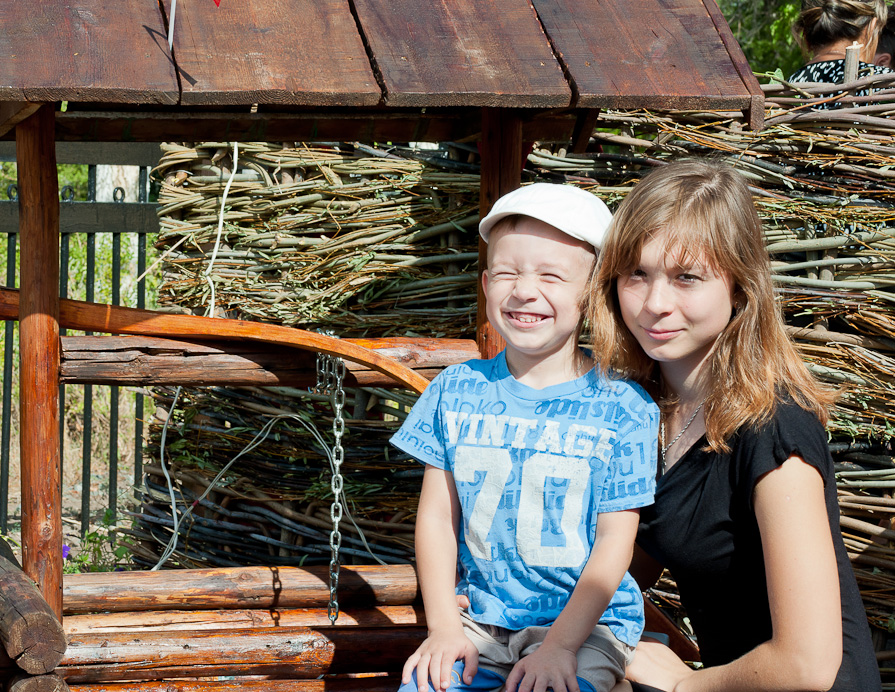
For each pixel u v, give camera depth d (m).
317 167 3.31
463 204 3.26
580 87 1.88
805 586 1.51
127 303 6.92
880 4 3.49
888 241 2.95
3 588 1.95
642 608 1.83
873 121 2.91
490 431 1.78
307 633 2.20
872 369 2.95
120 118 2.37
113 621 2.17
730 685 1.62
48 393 2.11
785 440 1.56
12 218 4.29
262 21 1.94
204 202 3.32
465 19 2.03
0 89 1.65
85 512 4.38
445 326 3.29
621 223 1.69
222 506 3.54
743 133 2.99
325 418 3.35
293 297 3.31
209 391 3.48
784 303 2.97
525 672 1.58
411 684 1.67
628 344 1.80
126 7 1.90
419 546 1.82
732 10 7.01
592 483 1.72
